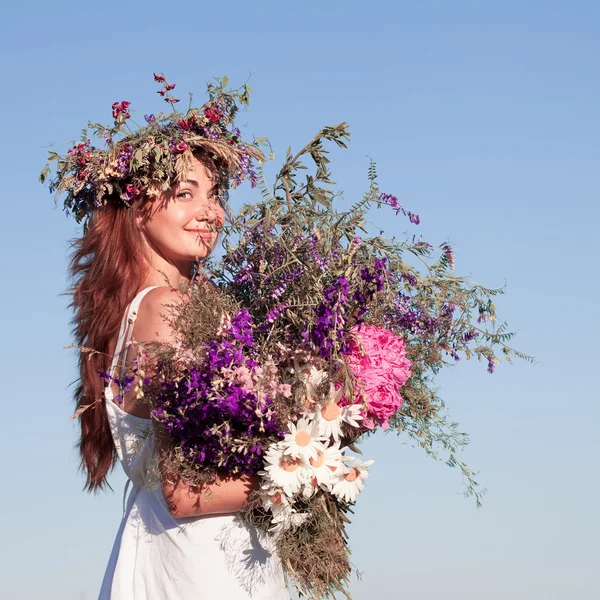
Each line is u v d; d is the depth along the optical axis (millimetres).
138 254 2996
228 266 2873
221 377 2523
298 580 2727
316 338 2613
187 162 2977
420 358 2932
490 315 2924
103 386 2926
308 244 2727
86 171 3018
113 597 2768
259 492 2590
